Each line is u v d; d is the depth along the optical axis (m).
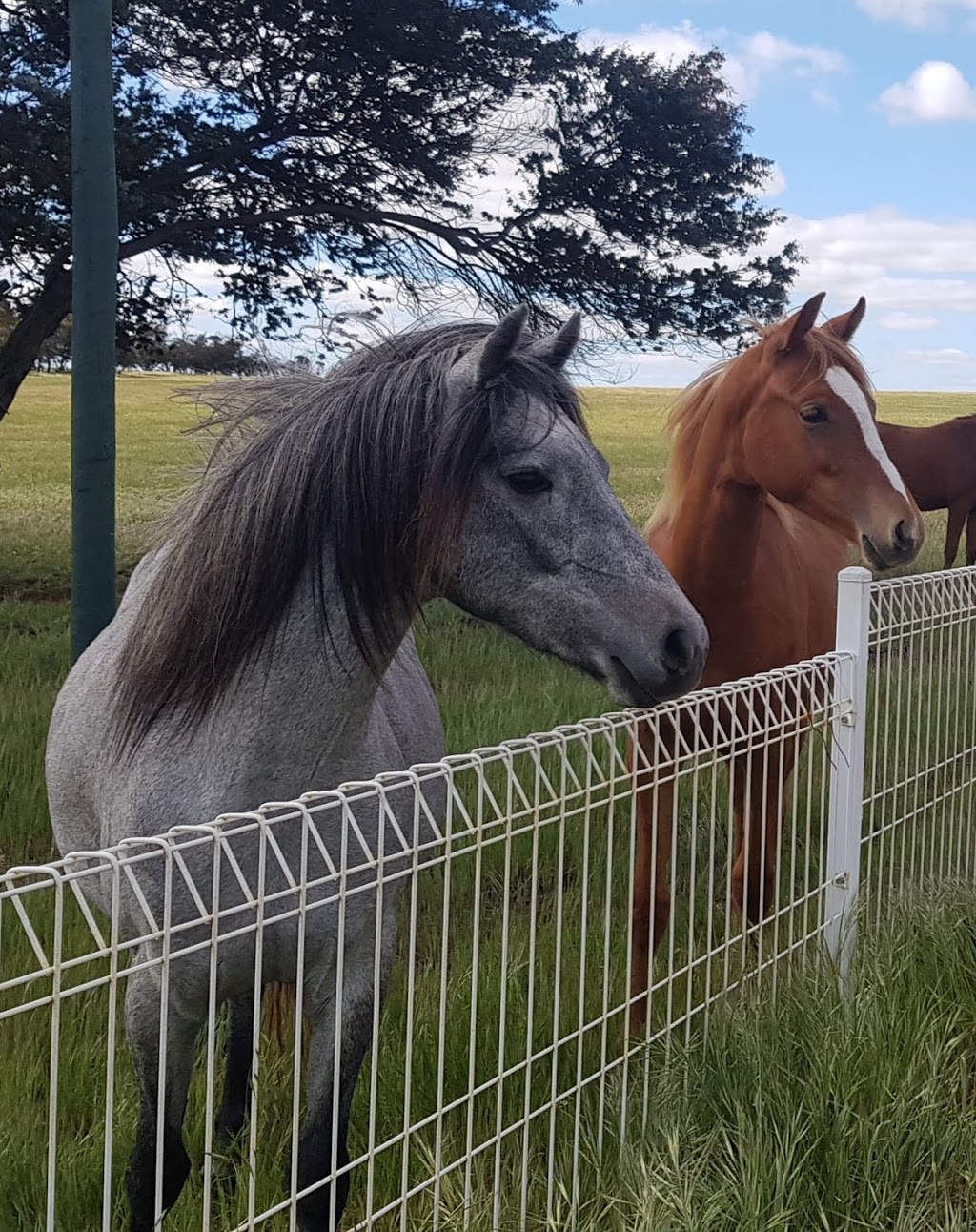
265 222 10.45
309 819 1.59
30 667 6.51
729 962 3.02
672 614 1.90
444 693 6.16
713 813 2.48
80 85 4.90
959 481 13.05
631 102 10.23
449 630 8.02
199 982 1.98
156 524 2.53
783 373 3.46
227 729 1.97
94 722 2.32
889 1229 2.15
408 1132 1.77
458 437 1.86
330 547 1.95
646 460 18.36
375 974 1.73
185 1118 2.56
